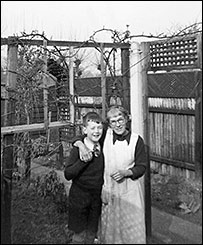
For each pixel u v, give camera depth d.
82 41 3.37
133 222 2.16
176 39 2.40
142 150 2.19
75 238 2.11
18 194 2.23
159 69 2.59
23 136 2.99
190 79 2.17
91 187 2.15
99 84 3.54
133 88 2.72
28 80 3.70
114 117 2.20
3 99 2.32
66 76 4.35
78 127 3.86
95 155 2.15
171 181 2.25
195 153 2.11
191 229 2.09
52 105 4.23
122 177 2.12
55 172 2.64
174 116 2.27
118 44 2.90
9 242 2.03
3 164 2.22
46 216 2.16
